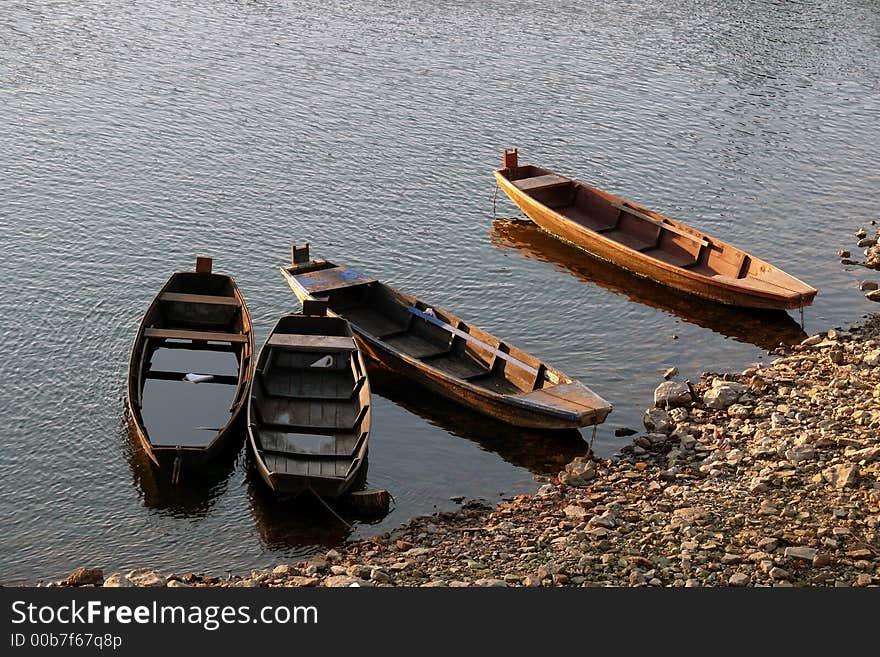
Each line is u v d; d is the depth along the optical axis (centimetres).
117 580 2092
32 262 3581
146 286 3478
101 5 6506
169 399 2831
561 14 6906
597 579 2014
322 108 5088
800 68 6078
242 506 2461
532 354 3219
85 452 2638
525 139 4888
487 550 2195
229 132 4744
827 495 2262
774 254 3884
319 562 2192
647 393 2991
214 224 3934
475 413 2888
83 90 5128
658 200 4331
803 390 2873
